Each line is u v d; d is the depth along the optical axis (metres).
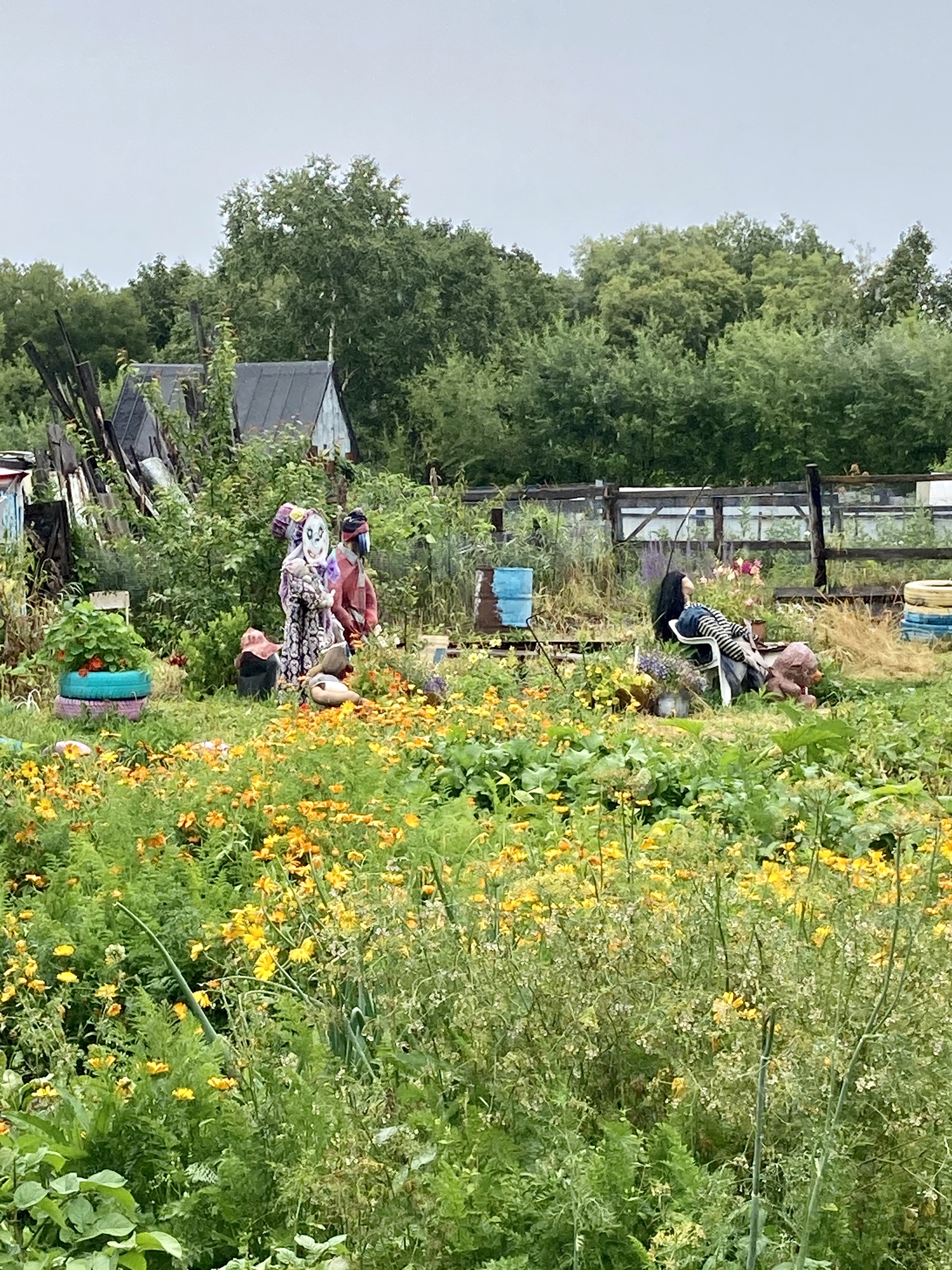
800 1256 2.74
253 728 10.33
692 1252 2.82
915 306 42.38
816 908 4.35
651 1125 3.41
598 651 14.70
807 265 70.19
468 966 3.68
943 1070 3.10
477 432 41.38
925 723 10.42
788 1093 3.04
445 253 58.34
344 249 56.03
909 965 3.38
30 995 4.44
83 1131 3.54
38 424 47.16
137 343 84.50
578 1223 2.90
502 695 12.30
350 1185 3.07
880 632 16.19
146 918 5.30
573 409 40.12
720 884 4.12
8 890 5.87
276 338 56.38
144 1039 4.13
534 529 21.44
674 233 80.06
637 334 41.53
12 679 13.17
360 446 53.22
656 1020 3.41
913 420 36.22
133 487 19.48
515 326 60.25
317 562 12.84
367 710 9.45
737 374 38.34
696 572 19.89
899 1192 3.00
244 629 14.27
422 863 5.47
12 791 7.04
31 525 17.28
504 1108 3.32
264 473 17.45
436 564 19.12
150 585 17.30
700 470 39.56
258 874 6.03
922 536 21.23
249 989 4.57
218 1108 3.66
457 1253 2.96
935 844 4.88
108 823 6.48
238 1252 3.24
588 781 8.05
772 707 12.98
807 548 20.14
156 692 13.79
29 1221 3.32
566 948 3.63
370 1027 3.86
